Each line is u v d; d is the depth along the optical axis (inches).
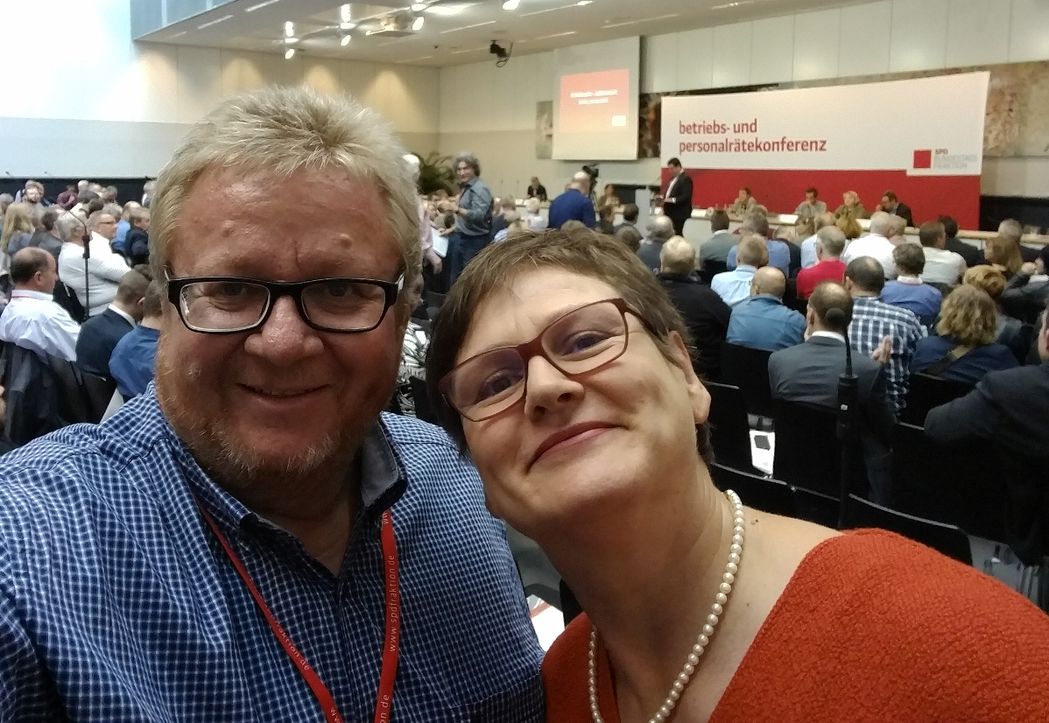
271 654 33.4
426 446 46.4
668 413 32.2
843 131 436.5
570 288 34.0
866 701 26.5
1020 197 380.8
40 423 132.0
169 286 32.6
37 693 26.9
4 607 26.7
